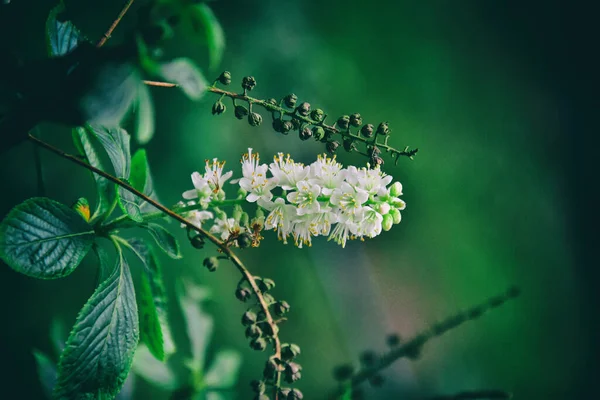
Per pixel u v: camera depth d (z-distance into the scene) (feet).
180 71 1.03
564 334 5.06
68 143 2.70
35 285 2.36
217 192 1.39
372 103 4.47
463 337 4.58
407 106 4.80
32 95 1.07
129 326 1.27
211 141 3.26
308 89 3.88
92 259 2.66
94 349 1.22
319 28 4.21
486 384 4.48
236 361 1.60
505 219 5.20
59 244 1.22
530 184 5.43
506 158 5.31
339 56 4.25
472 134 5.25
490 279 4.94
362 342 4.09
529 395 4.72
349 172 1.38
